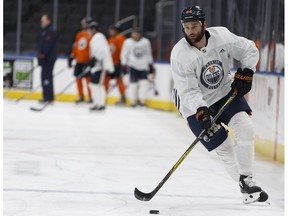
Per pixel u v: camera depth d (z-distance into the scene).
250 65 11.97
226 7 26.17
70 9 42.34
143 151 19.89
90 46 31.59
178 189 14.15
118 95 37.62
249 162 12.16
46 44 33.28
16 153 18.59
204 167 17.23
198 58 11.72
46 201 12.56
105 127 25.95
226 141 12.29
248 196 12.24
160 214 11.76
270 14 20.47
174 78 11.91
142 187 14.27
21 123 26.12
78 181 14.74
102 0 42.97
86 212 11.77
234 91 11.84
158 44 37.56
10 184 14.13
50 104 34.94
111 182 14.75
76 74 35.22
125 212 11.86
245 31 23.42
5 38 40.84
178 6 34.22
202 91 12.10
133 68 35.28
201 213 11.93
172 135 24.25
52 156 18.30
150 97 36.19
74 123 26.94
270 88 19.70
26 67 38.09
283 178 16.00
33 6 41.66
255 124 21.44
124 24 42.09
